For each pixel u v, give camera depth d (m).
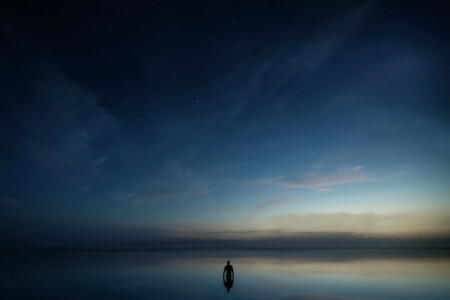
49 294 13.62
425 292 13.56
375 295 13.11
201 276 19.53
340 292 13.84
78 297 12.96
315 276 19.12
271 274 20.42
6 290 14.70
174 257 46.25
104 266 27.62
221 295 13.35
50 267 27.02
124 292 13.99
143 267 26.33
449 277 17.72
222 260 36.34
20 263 32.78
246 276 19.56
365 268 23.52
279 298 12.75
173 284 16.25
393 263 27.81
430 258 34.69
